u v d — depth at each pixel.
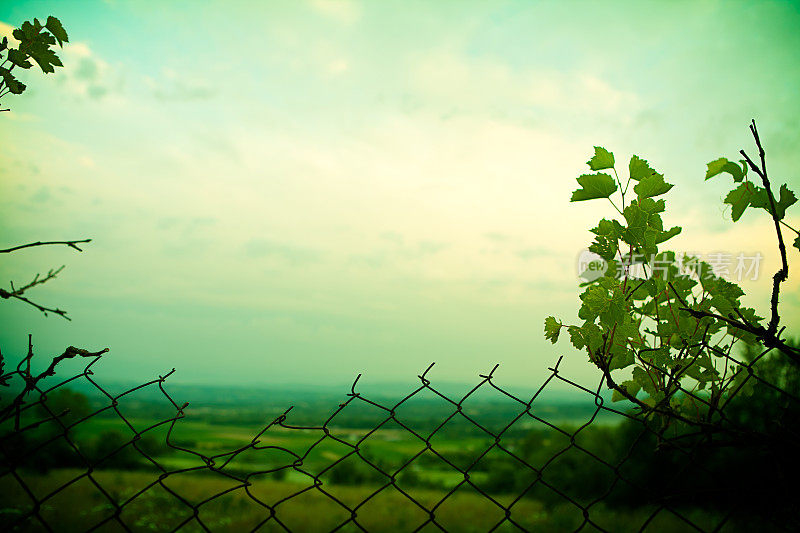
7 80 1.41
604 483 14.20
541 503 15.34
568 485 15.30
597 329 1.33
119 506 0.96
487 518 15.10
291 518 16.00
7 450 0.99
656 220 1.31
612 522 4.71
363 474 19.77
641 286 1.39
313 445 1.06
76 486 14.61
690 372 1.33
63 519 12.50
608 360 1.34
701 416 1.35
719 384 1.33
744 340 1.34
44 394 1.05
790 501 1.10
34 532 5.35
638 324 1.35
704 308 1.36
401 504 17.48
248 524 15.40
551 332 1.36
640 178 1.33
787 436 1.15
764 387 1.29
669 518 8.40
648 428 1.22
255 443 1.05
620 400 1.34
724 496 1.13
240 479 1.03
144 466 16.92
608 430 14.78
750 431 1.18
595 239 1.36
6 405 1.03
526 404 1.14
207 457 1.02
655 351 1.33
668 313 1.39
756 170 1.25
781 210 1.31
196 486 17.62
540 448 16.41
